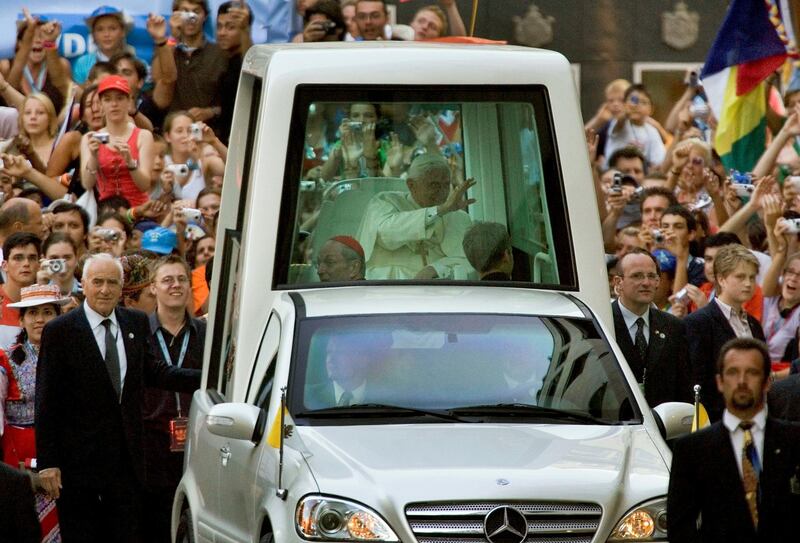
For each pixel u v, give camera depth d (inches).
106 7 1934.1
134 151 1888.5
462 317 1045.8
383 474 895.7
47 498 1369.3
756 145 1982.0
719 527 839.1
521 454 924.0
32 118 1924.2
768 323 1702.8
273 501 922.1
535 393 994.7
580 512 889.5
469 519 882.8
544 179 1224.2
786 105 1995.6
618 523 892.6
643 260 1310.3
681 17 1998.0
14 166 1888.5
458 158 1246.3
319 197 1218.0
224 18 1946.4
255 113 1334.9
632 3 1998.0
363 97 1219.2
